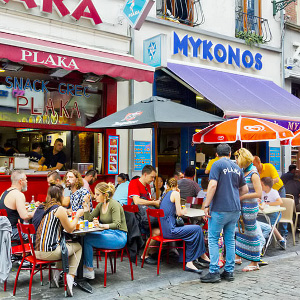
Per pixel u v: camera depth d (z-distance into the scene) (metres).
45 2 7.90
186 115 6.48
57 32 8.16
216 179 5.57
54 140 8.41
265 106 9.77
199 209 7.17
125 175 7.91
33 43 6.81
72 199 6.09
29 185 7.89
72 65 7.02
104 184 5.72
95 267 6.35
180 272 6.07
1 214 5.61
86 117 8.77
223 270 6.27
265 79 12.09
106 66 7.46
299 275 5.96
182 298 5.00
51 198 5.07
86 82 8.72
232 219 5.65
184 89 10.52
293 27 13.12
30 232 4.81
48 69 8.05
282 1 12.43
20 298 4.90
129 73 7.77
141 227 6.74
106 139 8.95
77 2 8.59
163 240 6.05
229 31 11.49
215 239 5.68
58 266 5.15
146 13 8.47
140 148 9.52
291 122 9.91
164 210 6.18
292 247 7.96
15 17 7.63
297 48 13.27
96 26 8.76
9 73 7.72
